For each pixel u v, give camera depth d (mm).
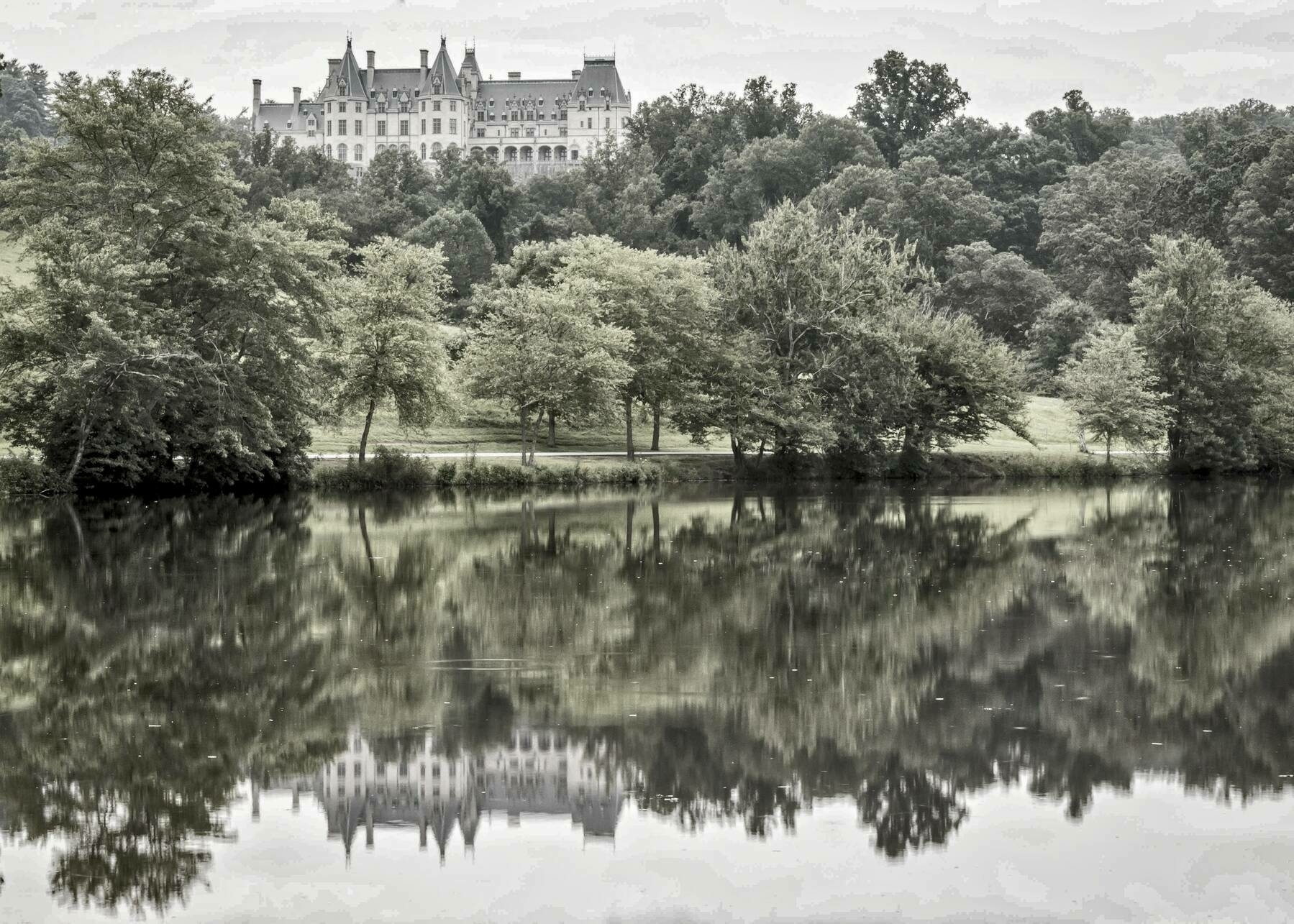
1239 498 68438
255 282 60156
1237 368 86250
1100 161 174375
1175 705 23094
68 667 25594
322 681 24484
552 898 15055
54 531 47188
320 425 67938
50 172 61469
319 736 21016
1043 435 103188
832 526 51781
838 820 17469
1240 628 29922
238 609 31797
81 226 59938
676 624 30250
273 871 15828
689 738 20969
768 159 172375
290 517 53625
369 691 23750
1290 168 135375
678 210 174125
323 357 67500
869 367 79000
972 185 173625
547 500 63375
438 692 23797
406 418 69250
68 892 15258
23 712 22266
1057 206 159625
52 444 59750
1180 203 145500
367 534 47469
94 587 34812
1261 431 87875
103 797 18250
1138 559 41938
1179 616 31594
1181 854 16359
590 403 72875
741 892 15281
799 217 81062
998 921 14492
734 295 80188
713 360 78188
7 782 18766
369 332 67062
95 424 59781
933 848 16531
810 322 79562
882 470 82375
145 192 59750
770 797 18328
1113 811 17781
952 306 140125
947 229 155875
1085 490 74250
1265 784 18891
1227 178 142375
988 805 18062
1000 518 56219
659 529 50469
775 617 31156
